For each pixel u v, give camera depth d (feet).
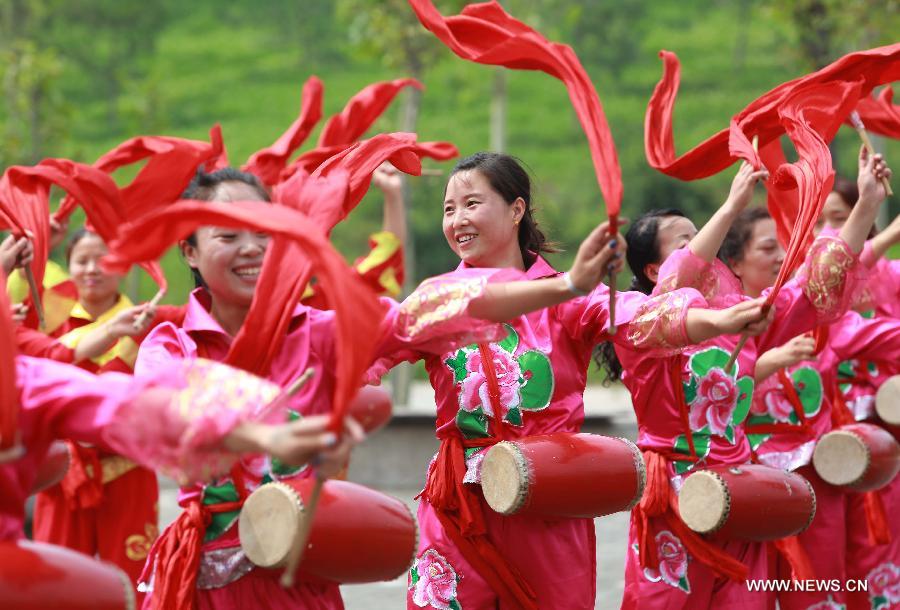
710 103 244.42
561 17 187.52
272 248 29.48
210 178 31.40
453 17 31.63
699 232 36.70
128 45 291.38
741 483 37.93
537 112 255.70
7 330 23.53
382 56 120.98
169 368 24.27
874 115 46.57
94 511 50.21
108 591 24.06
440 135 237.04
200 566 30.07
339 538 29.14
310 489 29.30
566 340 36.68
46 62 123.75
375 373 35.17
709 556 38.40
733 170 206.28
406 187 128.16
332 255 22.94
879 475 45.24
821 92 39.32
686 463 39.45
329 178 31.19
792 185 38.04
